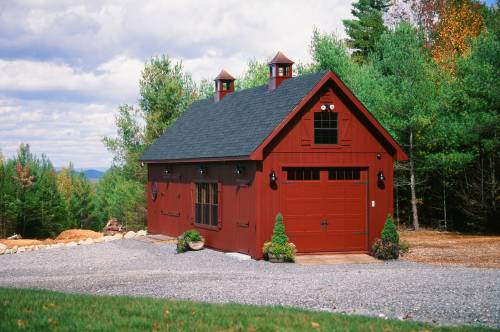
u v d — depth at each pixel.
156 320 10.20
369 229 21.78
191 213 26.16
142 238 29.00
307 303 12.65
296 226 21.06
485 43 29.69
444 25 46.16
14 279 17.84
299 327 9.85
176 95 40.75
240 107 25.91
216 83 30.34
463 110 30.34
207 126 27.42
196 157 24.28
